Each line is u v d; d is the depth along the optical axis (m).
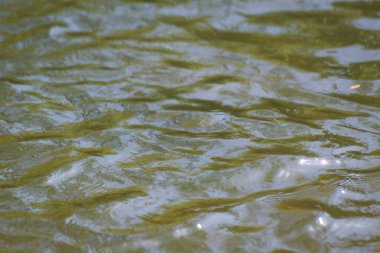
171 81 5.30
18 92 5.20
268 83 5.18
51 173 4.05
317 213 3.55
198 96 5.04
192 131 4.53
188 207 3.67
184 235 3.43
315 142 4.28
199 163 4.11
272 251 3.29
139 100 5.02
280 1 6.78
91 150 4.30
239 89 5.11
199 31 6.22
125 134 4.51
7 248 3.37
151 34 6.21
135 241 3.40
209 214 3.59
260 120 4.63
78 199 3.78
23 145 4.39
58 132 4.56
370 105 4.75
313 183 3.83
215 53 5.77
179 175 3.99
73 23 6.54
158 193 3.81
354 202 3.63
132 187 3.88
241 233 3.43
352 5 6.56
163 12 6.70
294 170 3.97
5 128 4.62
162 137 4.46
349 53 5.61
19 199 3.79
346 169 3.95
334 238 3.36
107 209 3.67
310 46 5.78
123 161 4.16
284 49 5.75
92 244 3.39
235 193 3.79
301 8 6.57
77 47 6.01
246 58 5.64
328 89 5.04
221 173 3.98
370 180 3.82
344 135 4.35
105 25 6.46
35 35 6.30
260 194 3.76
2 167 4.13
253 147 4.27
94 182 3.94
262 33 6.09
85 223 3.56
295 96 4.96
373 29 6.01
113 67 5.59
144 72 5.47
